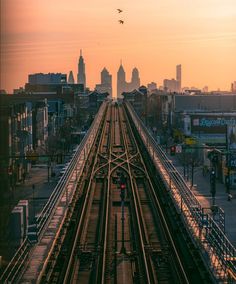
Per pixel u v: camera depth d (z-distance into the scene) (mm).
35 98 183125
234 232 66750
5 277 44094
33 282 41312
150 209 73375
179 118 164875
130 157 119938
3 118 98000
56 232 53750
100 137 157500
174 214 65688
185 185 71562
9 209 71500
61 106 189750
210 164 105938
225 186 96812
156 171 94188
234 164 95812
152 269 48219
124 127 189500
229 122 142500
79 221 63844
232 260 43500
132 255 52531
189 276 47125
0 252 54844
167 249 54156
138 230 59344
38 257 46562
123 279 46281
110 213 70625
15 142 103688
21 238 59219
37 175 108938
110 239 58312
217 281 41000
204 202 85500
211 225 51750
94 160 114250
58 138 140125
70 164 87438
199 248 48219
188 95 196000
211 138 143000
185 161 114500
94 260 51406
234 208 81062
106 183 91312
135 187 86938
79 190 81875
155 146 117750
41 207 80375
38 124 138000
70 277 47031
